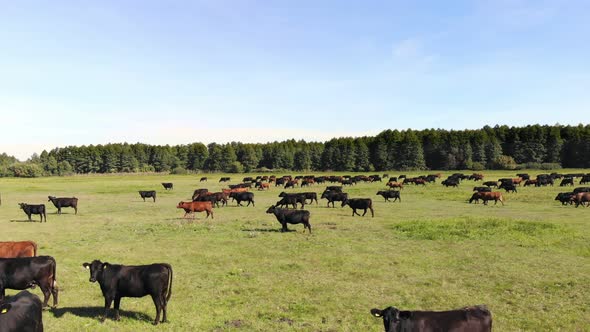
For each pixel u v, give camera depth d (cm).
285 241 2275
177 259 1892
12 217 3359
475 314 891
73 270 1716
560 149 12644
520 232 2417
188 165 16850
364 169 14200
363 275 1630
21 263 1202
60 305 1307
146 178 10638
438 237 2323
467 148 13000
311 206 4125
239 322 1174
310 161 15362
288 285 1512
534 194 4900
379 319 1192
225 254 1981
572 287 1475
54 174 13575
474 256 1914
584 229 2559
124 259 1897
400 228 2623
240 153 16212
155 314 1236
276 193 5631
